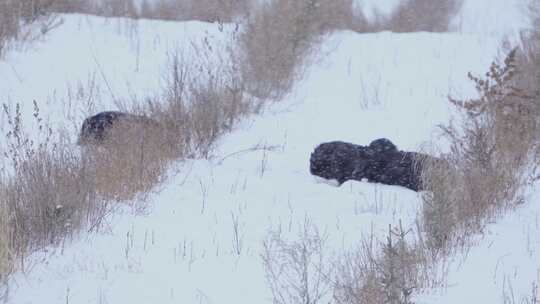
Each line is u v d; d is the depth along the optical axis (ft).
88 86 139.85
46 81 140.46
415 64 158.40
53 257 81.10
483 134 110.11
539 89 126.00
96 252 82.69
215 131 122.93
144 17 177.47
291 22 155.02
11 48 148.36
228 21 170.60
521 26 186.80
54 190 86.69
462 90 146.10
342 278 75.20
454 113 135.33
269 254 82.12
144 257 81.87
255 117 135.95
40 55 148.66
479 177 100.07
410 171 108.17
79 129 123.24
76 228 86.38
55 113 129.39
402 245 77.36
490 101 122.42
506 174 103.24
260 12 160.35
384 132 130.72
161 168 106.11
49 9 163.73
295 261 75.61
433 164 104.06
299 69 152.25
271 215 95.45
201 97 127.54
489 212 96.07
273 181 108.78
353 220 94.32
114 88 140.05
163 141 112.47
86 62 148.36
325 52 163.02
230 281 76.84
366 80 151.84
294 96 145.59
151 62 150.20
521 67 144.25
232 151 121.70
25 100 133.08
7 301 71.67
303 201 101.40
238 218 93.97
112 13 173.68
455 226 88.89
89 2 174.91
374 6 195.31
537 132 118.73
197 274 78.23
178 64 144.66
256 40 148.56
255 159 118.93
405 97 144.36
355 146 112.37
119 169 99.09
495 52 162.71
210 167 113.50
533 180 106.73
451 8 192.85
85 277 76.79
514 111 119.14
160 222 91.61
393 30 186.60
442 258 83.30
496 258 83.56
